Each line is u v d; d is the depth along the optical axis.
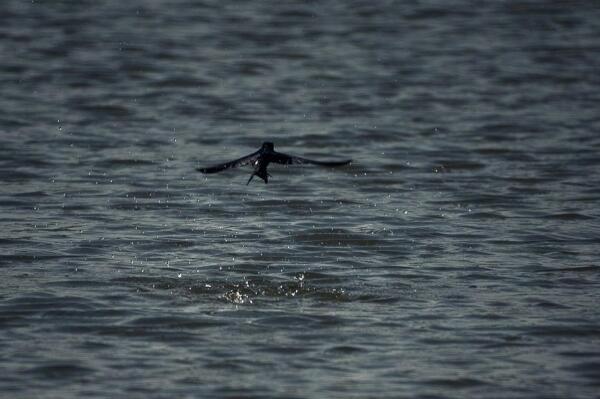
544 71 62.53
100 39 69.38
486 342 24.72
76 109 53.00
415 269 30.50
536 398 21.78
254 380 22.55
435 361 23.59
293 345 24.47
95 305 26.92
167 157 44.88
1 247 32.09
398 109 54.28
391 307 27.14
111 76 60.22
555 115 53.00
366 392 21.97
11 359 23.42
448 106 54.97
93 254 31.58
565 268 30.64
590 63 64.56
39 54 65.00
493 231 34.84
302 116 52.72
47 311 26.41
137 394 21.81
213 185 40.66
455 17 77.38
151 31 72.06
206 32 72.12
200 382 22.44
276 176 42.38
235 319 26.11
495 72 62.28
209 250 32.22
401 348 24.33
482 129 50.34
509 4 81.44
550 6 80.75
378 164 44.25
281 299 27.77
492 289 28.66
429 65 63.97
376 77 61.16
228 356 23.78
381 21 75.94
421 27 74.31
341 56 66.19
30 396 21.64
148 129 49.69
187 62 63.84
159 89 57.75
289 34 71.88
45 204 37.53
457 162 44.56
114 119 51.50
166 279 29.19
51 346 24.23
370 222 35.81
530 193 39.97
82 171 42.28
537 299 27.77
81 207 37.19
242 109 53.91
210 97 56.31
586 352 24.14
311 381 22.48
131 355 23.83
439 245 33.12
